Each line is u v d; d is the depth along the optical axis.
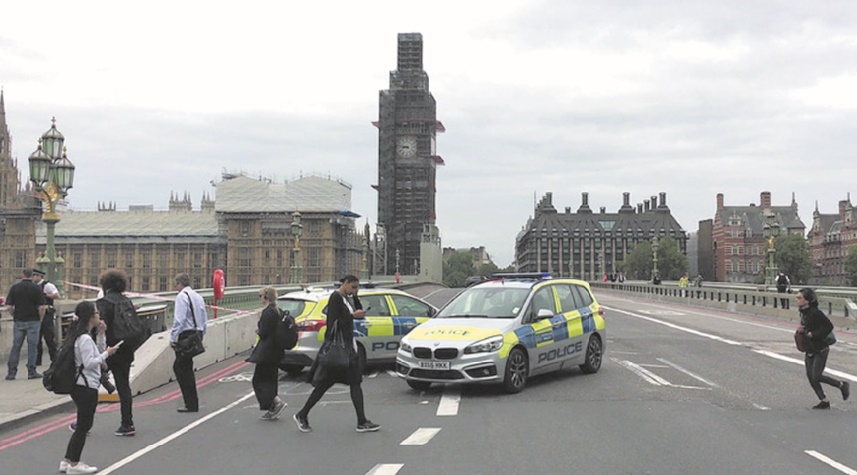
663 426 9.62
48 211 19.47
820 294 35.53
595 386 13.12
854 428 9.51
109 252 141.00
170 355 14.69
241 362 17.73
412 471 7.52
